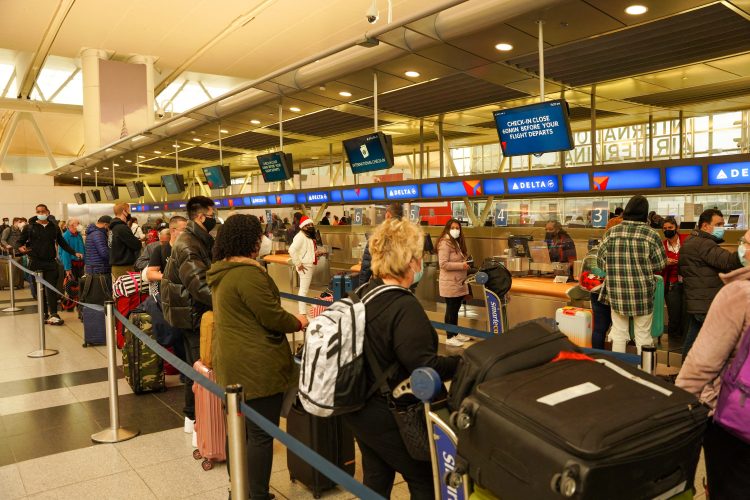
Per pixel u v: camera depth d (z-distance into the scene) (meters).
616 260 4.57
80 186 23.80
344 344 1.94
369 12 7.05
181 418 4.39
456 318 6.65
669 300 6.14
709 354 1.86
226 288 2.79
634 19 5.51
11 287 9.22
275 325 2.78
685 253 4.80
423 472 2.06
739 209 10.17
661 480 1.37
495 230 8.16
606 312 5.07
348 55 7.43
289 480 3.29
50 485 3.29
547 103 5.74
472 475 1.50
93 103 19.05
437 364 1.90
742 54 7.14
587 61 7.43
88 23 16.66
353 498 3.06
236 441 2.07
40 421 4.34
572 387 1.46
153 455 3.69
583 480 1.21
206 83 25.06
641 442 1.29
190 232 3.85
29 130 26.69
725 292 1.84
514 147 6.32
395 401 1.95
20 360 6.19
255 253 2.89
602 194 6.63
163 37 17.91
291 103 9.84
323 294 6.43
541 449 1.30
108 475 3.41
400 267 2.04
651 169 5.23
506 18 5.57
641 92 9.29
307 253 8.77
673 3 5.11
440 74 7.74
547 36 6.05
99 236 7.52
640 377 1.56
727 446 1.88
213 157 17.53
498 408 1.43
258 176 20.48
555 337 1.74
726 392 1.77
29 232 8.02
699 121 11.88
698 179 4.96
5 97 23.20
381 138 7.99
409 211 10.35
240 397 2.08
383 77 7.98
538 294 6.14
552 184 6.25
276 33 17.48
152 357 5.00
